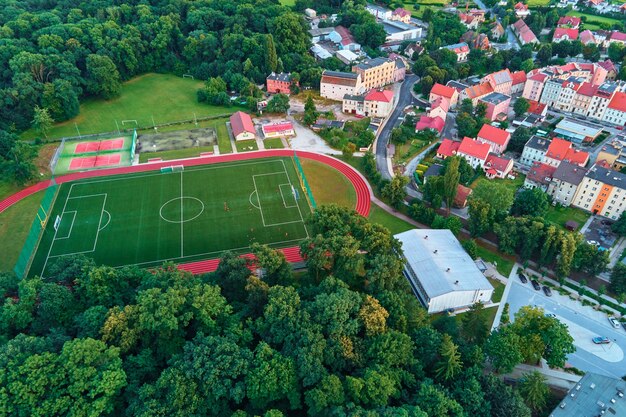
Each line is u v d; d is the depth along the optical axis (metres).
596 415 81.69
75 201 151.88
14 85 194.25
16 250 130.75
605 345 105.81
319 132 195.25
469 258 121.06
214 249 132.62
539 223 122.81
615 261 129.38
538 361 99.44
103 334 81.81
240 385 76.94
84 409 71.56
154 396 74.50
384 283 101.88
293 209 148.75
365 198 155.88
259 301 94.06
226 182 162.12
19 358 74.81
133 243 134.50
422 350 88.38
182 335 87.19
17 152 157.75
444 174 148.88
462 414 76.31
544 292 118.94
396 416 70.88
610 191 142.88
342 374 83.88
